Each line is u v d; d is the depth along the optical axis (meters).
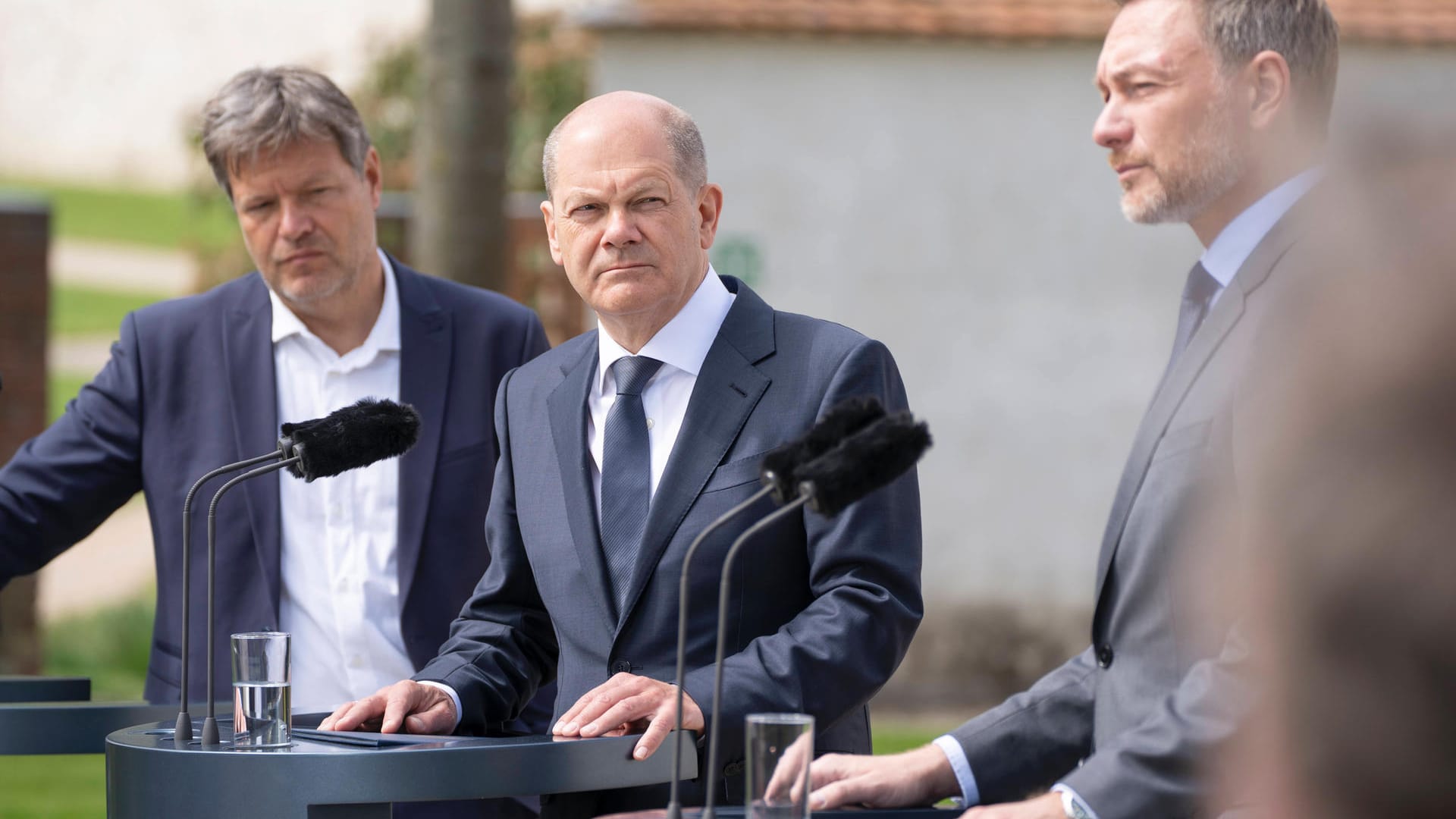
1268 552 1.24
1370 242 1.18
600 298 5.52
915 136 20.80
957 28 20.52
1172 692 4.24
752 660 5.05
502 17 12.98
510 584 5.99
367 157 7.33
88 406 7.41
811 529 5.34
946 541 20.83
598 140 5.50
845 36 20.61
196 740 4.98
